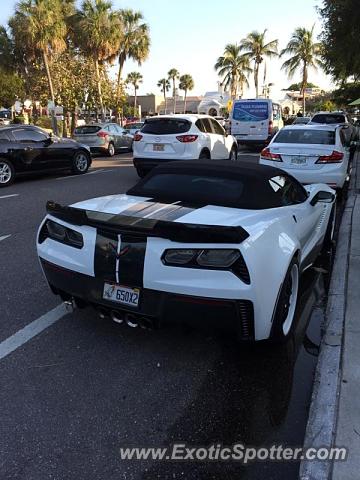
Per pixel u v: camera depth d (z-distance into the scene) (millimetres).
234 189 4059
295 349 3846
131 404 3078
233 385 3324
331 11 13789
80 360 3584
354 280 4973
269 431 2865
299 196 4809
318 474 2426
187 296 3141
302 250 4586
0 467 2527
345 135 10906
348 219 7680
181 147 11398
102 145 20047
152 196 4191
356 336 3795
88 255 3447
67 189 11133
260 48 56844
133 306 3314
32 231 7270
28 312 4375
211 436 2812
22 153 11945
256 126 21094
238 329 3189
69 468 2531
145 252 3211
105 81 34719
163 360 3615
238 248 3078
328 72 17688
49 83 30828
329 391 3084
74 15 33500
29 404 3055
